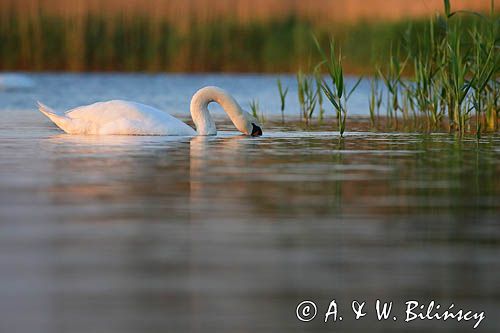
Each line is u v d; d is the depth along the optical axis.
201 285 7.88
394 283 7.97
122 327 6.84
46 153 16.38
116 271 8.30
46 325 6.87
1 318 7.02
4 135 19.70
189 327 6.86
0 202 11.54
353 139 19.44
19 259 8.68
